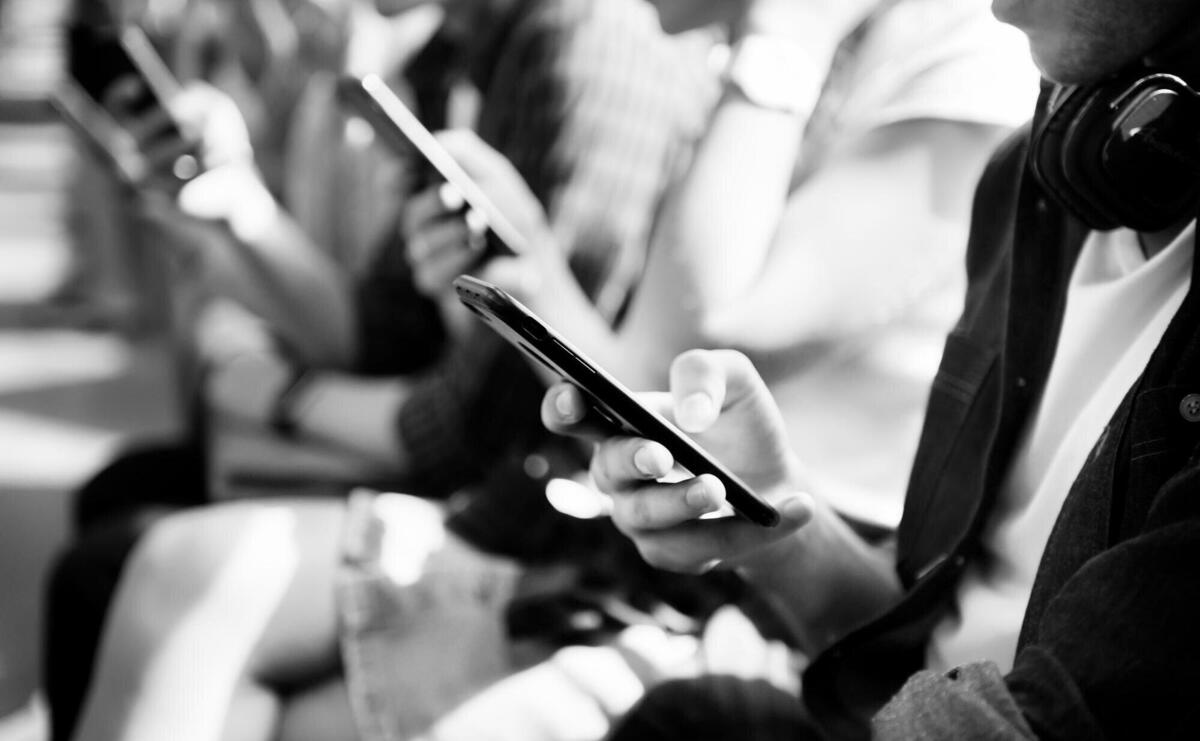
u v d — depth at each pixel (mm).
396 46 2363
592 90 1848
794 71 1536
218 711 1481
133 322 5094
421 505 1719
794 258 1452
